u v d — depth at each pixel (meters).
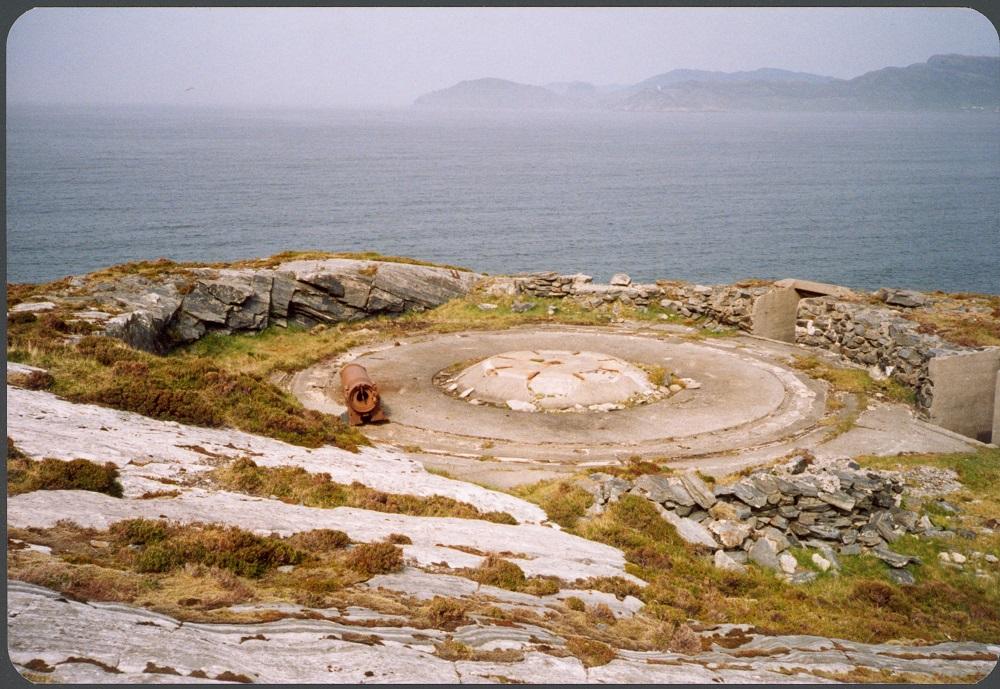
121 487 15.77
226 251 133.75
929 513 23.06
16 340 24.16
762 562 19.86
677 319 45.50
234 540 13.24
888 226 169.38
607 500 22.03
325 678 9.37
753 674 12.27
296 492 18.67
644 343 41.06
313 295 43.97
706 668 12.21
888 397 33.56
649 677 11.23
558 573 15.84
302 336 41.88
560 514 21.34
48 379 21.56
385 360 38.34
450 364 37.78
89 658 8.73
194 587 11.74
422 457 26.84
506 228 171.12
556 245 148.75
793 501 21.44
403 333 43.25
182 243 140.25
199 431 21.48
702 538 20.48
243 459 19.22
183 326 38.16
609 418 30.97
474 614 12.60
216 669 9.05
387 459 24.64
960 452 28.03
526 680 10.37
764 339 42.09
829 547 20.59
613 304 47.47
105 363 24.30
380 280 46.41
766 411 31.70
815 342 40.88
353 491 19.59
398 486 21.08
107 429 19.17
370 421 30.16
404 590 13.24
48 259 120.25
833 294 42.47
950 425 31.39
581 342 41.12
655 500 21.97
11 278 105.12
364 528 16.41
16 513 13.05
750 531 20.72
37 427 17.84
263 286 41.91
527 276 50.62
